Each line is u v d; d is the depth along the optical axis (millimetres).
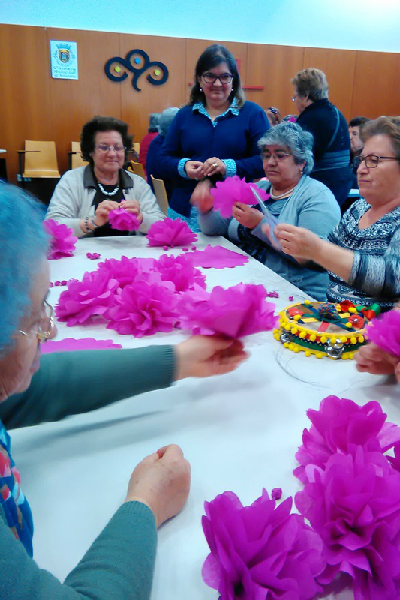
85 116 5574
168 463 591
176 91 5727
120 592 421
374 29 5988
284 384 876
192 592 485
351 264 1162
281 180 1799
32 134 5504
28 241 416
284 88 5969
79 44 5309
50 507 592
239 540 461
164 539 546
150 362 759
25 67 5270
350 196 3385
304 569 458
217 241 2029
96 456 684
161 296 1115
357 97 6230
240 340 814
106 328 1125
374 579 477
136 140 5766
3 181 446
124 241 2002
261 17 5668
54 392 713
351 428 622
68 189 2182
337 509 511
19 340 443
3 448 526
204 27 5594
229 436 729
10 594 366
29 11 5125
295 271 1791
